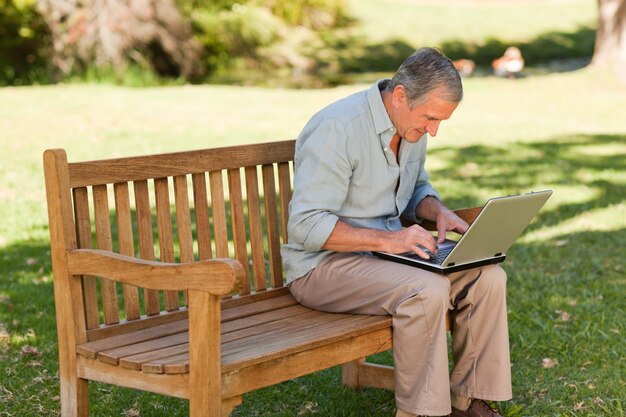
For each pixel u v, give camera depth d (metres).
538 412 3.67
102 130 10.93
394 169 3.38
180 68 19.45
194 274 2.60
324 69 22.41
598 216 7.07
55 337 4.45
